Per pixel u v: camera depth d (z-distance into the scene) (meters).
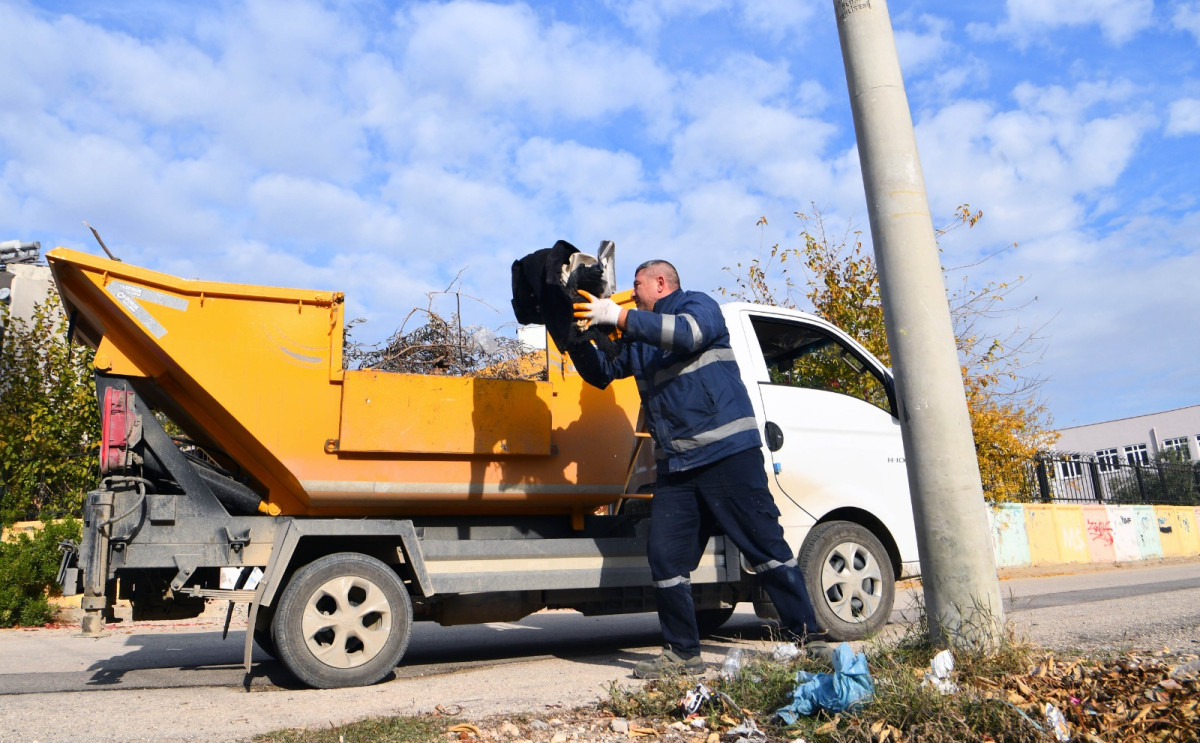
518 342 6.24
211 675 5.46
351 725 3.59
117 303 4.82
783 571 4.55
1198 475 26.12
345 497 5.20
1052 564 18.61
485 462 5.51
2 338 12.53
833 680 3.27
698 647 4.78
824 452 6.37
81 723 3.82
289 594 4.82
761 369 6.34
